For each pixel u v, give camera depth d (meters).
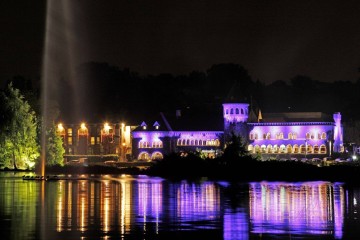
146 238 55.78
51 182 122.62
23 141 161.12
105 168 166.12
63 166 166.88
